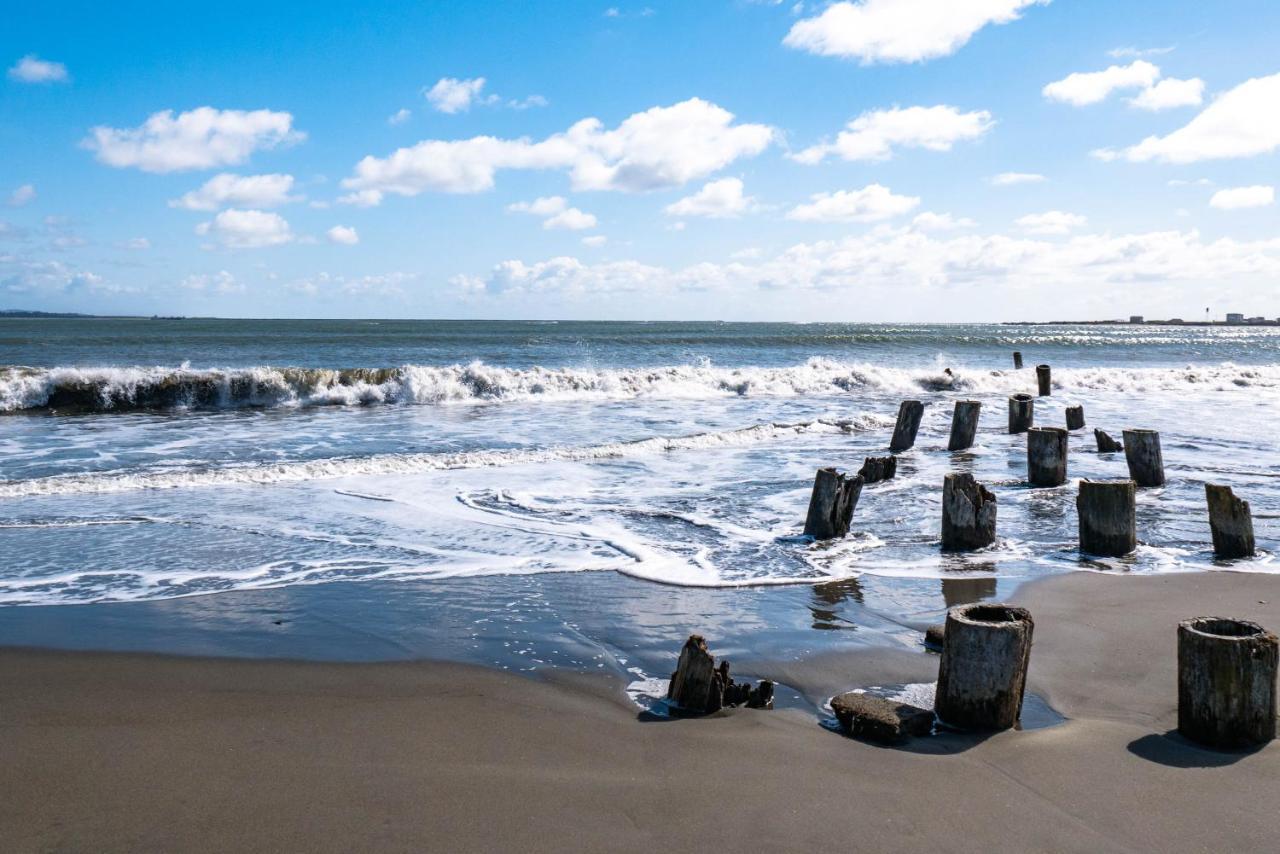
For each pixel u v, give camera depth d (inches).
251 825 143.0
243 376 854.5
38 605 275.4
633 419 788.0
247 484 479.5
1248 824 146.6
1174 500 454.6
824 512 370.3
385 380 930.7
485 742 178.7
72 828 141.3
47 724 185.3
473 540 364.5
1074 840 141.3
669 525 393.7
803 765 167.9
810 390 1097.4
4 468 514.6
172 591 292.8
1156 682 214.2
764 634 253.0
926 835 142.2
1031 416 727.1
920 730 182.4
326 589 296.4
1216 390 1149.7
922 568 326.0
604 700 204.5
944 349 2119.8
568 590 297.0
